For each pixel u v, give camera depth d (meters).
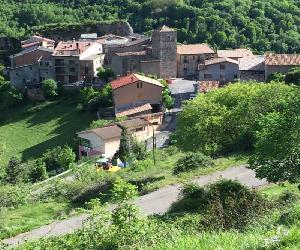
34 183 43.66
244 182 29.67
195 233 13.93
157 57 86.44
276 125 22.62
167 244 10.98
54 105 79.50
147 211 25.92
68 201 32.00
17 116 78.62
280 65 75.44
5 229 25.33
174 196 28.58
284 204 18.17
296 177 22.44
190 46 91.62
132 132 59.84
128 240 13.28
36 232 24.83
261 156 22.88
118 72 86.69
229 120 36.06
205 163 34.72
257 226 14.10
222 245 10.12
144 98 70.88
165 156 45.00
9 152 66.81
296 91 24.41
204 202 23.31
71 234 15.05
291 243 9.58
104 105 72.81
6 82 89.75
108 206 23.53
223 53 89.31
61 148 60.72
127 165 48.12
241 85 40.12
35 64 88.44
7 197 32.22
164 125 67.31
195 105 37.56
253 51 98.31
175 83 84.62
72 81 88.25
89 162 54.50
